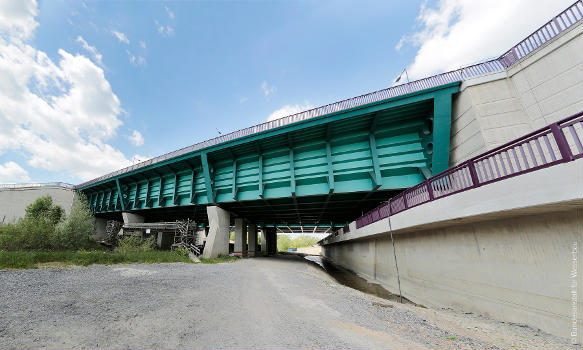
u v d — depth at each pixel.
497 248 7.69
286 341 4.29
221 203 26.39
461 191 7.92
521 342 5.28
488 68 13.86
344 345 4.25
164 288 8.47
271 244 58.22
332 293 9.73
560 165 5.02
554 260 6.01
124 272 11.70
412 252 13.40
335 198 22.98
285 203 25.75
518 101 12.40
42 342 3.71
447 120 15.05
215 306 6.53
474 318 7.59
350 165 18.89
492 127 12.69
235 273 14.55
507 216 7.22
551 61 10.90
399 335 5.10
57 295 6.68
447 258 10.16
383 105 16.31
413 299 12.68
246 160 23.64
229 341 4.19
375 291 15.41
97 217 44.44
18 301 5.92
